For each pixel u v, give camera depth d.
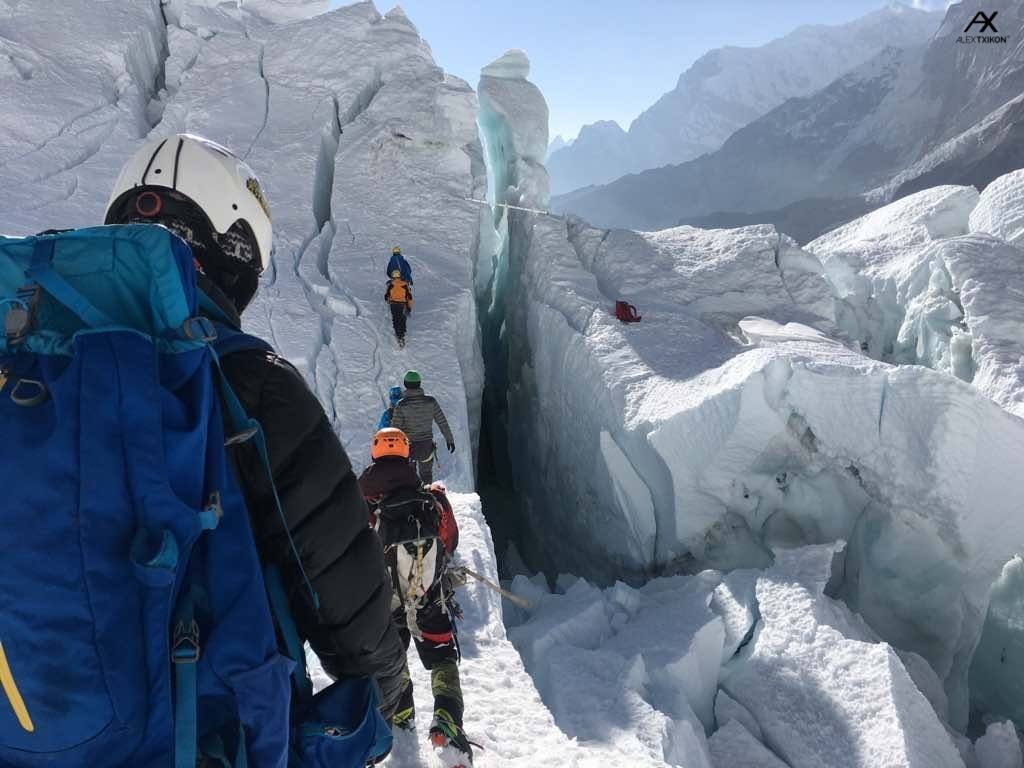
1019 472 7.93
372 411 9.59
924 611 8.30
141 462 0.88
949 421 8.02
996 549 7.99
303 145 14.80
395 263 10.95
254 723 0.93
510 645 4.27
